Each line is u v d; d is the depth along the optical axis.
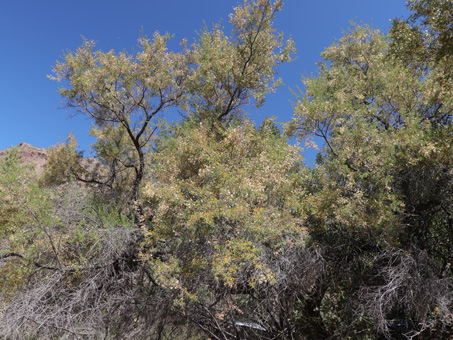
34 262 6.50
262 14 9.45
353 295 7.17
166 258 6.68
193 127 9.27
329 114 8.09
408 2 5.83
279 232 5.64
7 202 6.52
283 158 7.32
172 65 10.60
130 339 6.52
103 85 9.52
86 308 6.01
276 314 6.77
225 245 5.44
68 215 7.37
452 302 5.85
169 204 6.19
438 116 8.15
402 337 6.94
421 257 6.38
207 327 7.14
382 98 8.96
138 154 11.70
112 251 6.73
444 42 5.64
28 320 5.48
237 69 9.80
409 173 7.46
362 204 6.84
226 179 6.05
